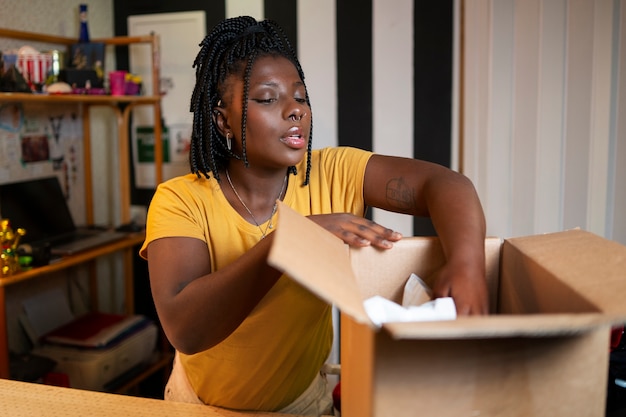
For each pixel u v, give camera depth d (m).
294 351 1.04
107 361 2.39
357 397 0.60
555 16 1.85
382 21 2.55
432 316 0.64
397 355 0.52
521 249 0.75
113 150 3.10
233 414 0.91
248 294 0.76
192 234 0.92
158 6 2.91
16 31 2.40
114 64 3.04
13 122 2.51
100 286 3.03
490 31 2.09
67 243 2.43
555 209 1.91
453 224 0.82
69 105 2.83
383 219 2.64
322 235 0.68
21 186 2.43
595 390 0.57
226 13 2.80
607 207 1.74
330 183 1.08
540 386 0.56
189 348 0.82
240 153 1.00
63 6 2.77
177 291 0.85
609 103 1.71
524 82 1.97
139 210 3.10
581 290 0.58
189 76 2.91
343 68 2.63
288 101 0.96
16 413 0.90
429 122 2.54
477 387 0.54
